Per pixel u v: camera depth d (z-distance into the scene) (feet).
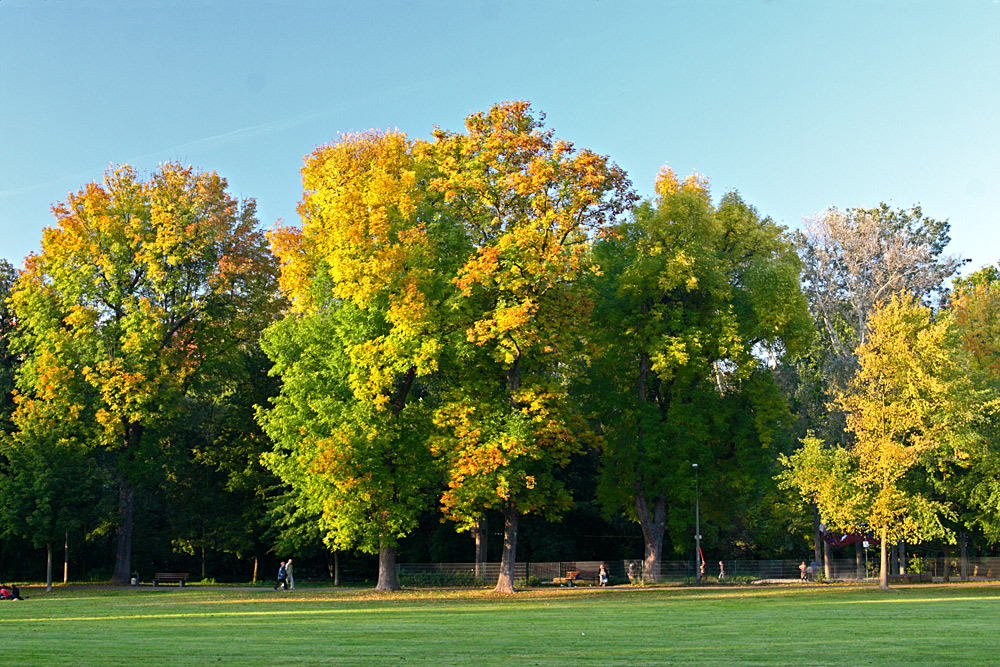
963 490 150.51
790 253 168.86
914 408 140.26
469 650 50.16
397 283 123.24
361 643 54.70
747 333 158.30
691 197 158.51
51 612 92.02
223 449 186.50
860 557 206.39
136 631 64.80
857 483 142.72
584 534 204.03
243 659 44.73
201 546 190.80
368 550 128.67
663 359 150.00
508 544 131.34
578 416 131.34
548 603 108.68
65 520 146.92
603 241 158.51
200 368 166.40
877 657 46.60
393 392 130.21
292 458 130.82
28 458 149.89
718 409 160.76
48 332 156.04
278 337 134.72
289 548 161.27
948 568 185.06
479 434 119.96
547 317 129.18
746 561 191.01
